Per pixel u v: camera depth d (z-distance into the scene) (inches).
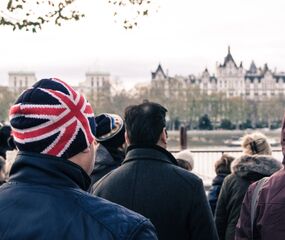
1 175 178.1
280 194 127.3
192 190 128.5
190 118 5964.6
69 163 74.9
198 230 127.9
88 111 79.6
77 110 76.6
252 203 133.0
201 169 582.2
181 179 129.4
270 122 6131.9
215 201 246.4
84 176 76.9
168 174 130.1
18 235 69.9
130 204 128.3
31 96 75.5
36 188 73.4
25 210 71.8
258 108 6314.0
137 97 6092.5
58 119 74.8
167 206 127.2
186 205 127.3
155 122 133.6
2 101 5349.4
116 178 132.8
